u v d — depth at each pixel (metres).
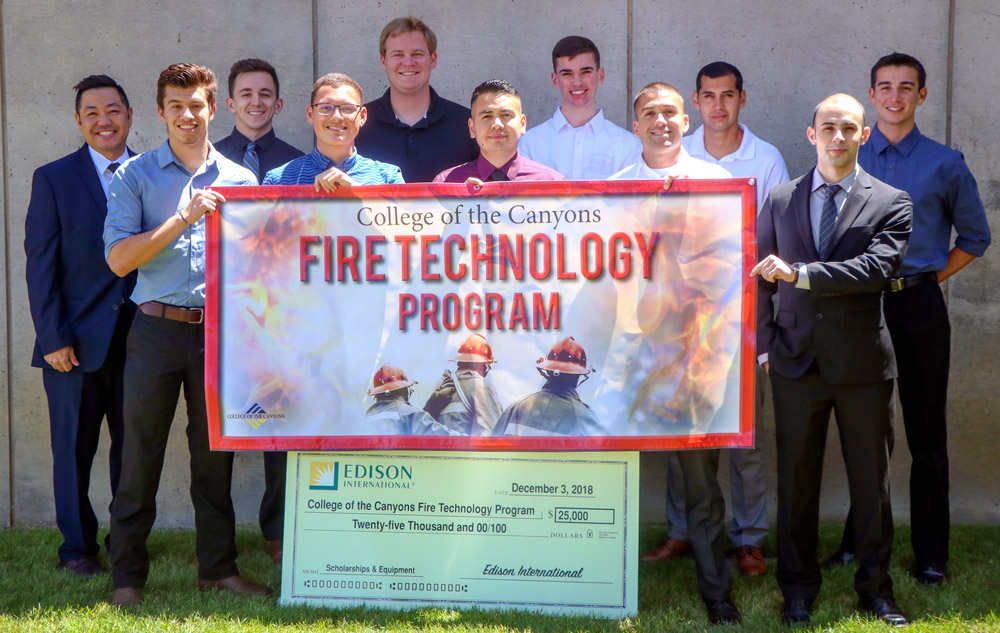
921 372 4.14
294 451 3.81
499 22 5.02
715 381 3.62
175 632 3.46
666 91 3.84
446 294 3.69
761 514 4.38
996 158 4.86
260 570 4.31
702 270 3.61
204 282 3.79
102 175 4.40
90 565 4.33
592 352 3.65
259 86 4.59
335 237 3.69
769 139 4.99
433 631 3.49
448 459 3.78
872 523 3.62
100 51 5.07
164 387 3.77
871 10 4.89
